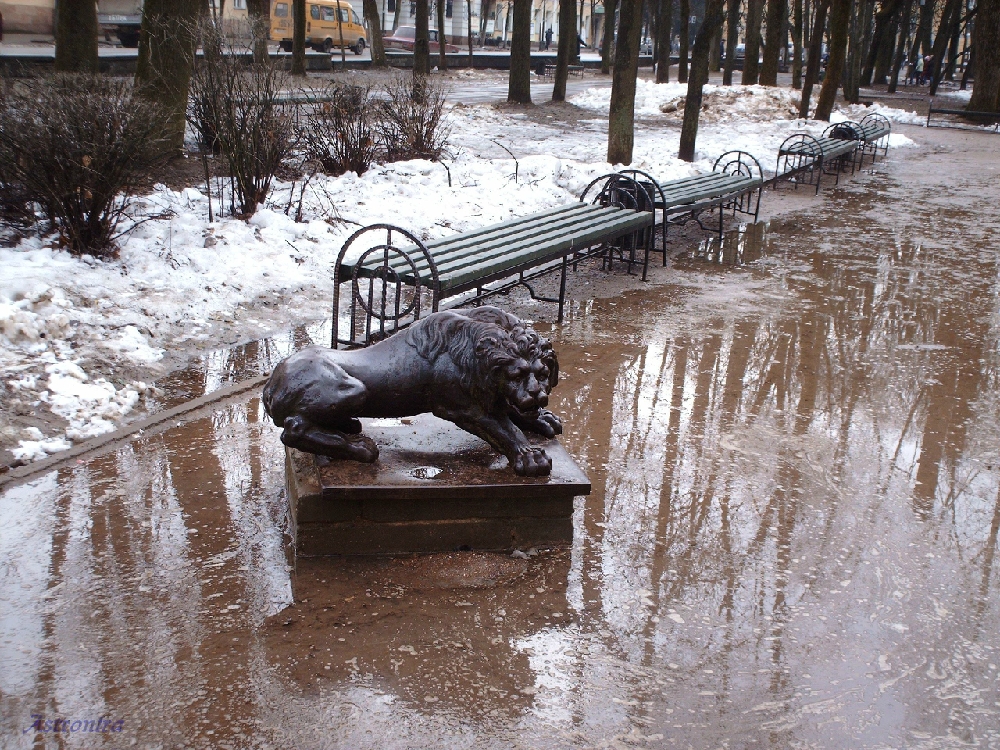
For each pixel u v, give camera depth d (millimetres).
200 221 8133
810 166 16375
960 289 9125
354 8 42688
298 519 3744
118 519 4059
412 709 2949
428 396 3941
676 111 23859
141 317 6328
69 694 2941
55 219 7211
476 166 12242
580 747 2809
